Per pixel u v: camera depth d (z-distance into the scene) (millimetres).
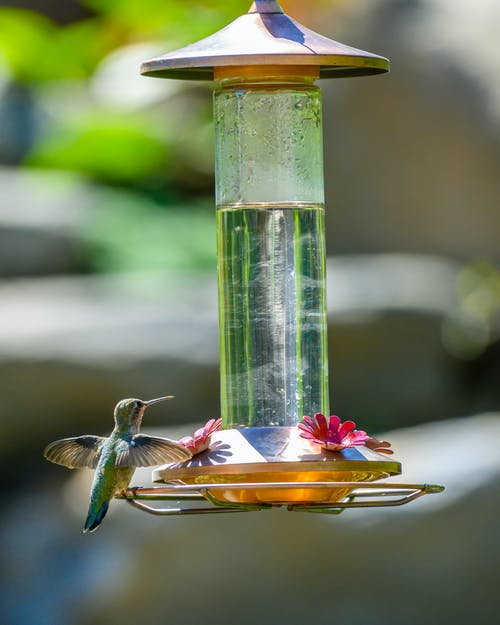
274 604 10633
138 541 10844
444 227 14266
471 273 14031
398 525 10641
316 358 5020
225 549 10695
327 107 14820
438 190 14289
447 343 13125
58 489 11836
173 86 12742
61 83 12508
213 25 10250
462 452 11094
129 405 5410
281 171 5047
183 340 12273
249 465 4559
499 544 10656
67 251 13828
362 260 13750
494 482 10750
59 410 12016
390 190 14484
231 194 5078
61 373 11852
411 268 13500
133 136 13094
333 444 4629
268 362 4996
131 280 13344
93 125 12938
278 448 4695
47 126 14891
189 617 10672
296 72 5070
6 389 11852
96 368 11922
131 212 14227
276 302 5020
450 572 10609
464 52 14445
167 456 4797
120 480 5355
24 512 11742
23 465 12125
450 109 14250
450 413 13016
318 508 4746
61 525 11422
